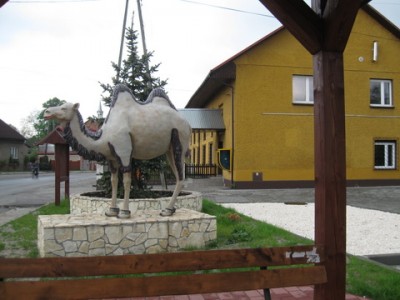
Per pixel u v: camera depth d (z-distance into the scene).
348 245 6.92
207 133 26.69
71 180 30.78
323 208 3.39
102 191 10.42
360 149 19.17
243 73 18.00
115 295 2.84
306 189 17.70
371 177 19.22
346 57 19.17
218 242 6.89
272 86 18.22
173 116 6.96
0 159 46.12
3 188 21.45
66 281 2.78
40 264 2.77
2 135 45.94
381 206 12.14
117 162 6.42
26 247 6.61
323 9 3.43
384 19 19.12
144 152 6.72
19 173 43.88
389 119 19.53
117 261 2.88
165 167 10.59
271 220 9.55
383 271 5.12
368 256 6.05
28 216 10.04
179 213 7.04
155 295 2.90
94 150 6.32
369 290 4.43
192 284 2.97
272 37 18.25
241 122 17.97
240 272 3.08
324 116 3.40
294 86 18.55
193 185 19.31
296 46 18.41
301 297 4.38
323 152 3.40
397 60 19.62
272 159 18.12
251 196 14.91
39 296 2.72
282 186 18.14
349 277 4.88
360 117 19.22
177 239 6.38
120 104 6.61
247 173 17.91
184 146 7.05
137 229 6.13
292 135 18.31
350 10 3.19
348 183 18.98
